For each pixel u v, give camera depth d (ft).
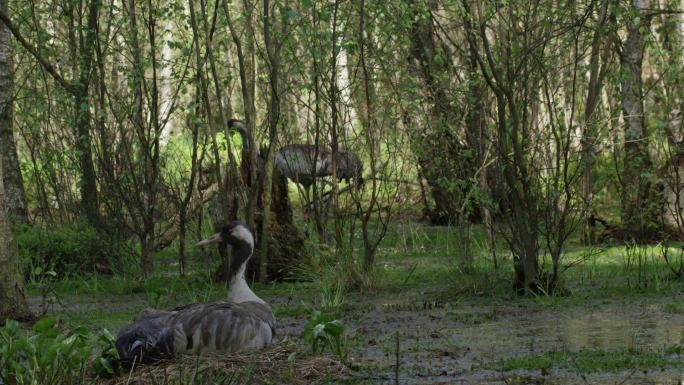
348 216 47.88
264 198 44.21
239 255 29.66
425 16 41.86
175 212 49.03
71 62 48.73
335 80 46.55
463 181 41.19
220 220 48.65
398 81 51.19
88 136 45.60
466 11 40.01
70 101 48.29
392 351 29.66
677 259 47.29
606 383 25.09
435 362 28.09
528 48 38.99
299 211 60.95
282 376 25.81
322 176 47.67
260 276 44.34
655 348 29.17
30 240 48.42
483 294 40.11
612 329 32.48
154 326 25.57
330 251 45.37
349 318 35.91
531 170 40.16
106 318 36.94
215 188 53.67
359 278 42.75
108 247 47.60
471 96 42.39
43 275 45.70
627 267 45.14
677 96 49.93
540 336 31.68
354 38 44.06
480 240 52.44
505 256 46.80
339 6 45.96
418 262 49.39
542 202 40.47
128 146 46.37
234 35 43.52
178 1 45.88
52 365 24.88
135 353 25.05
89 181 47.29
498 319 34.96
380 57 45.19
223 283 44.88
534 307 37.04
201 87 45.06
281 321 35.70
